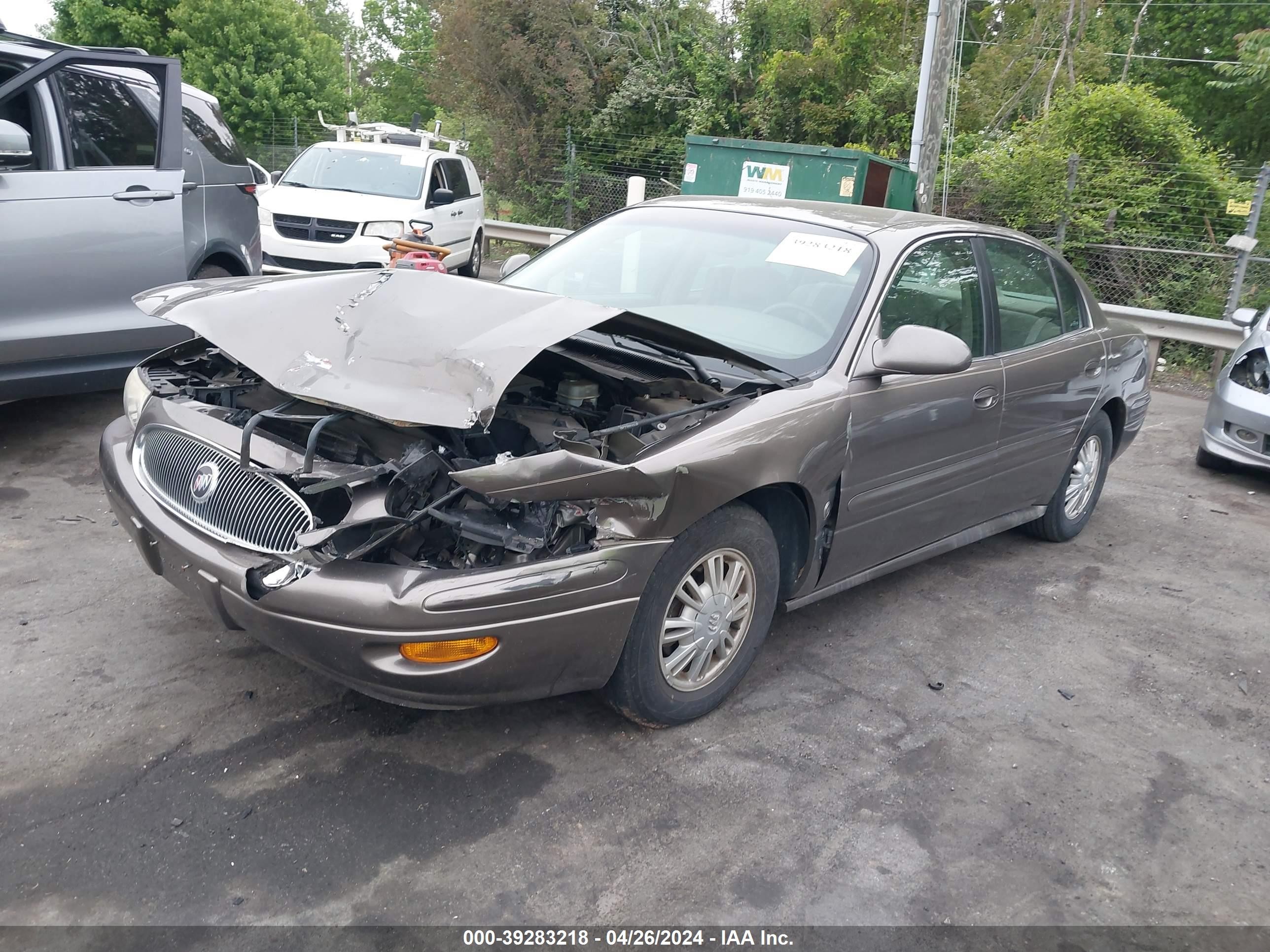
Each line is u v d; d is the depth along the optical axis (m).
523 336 2.94
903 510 3.92
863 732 3.40
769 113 17.00
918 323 3.89
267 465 2.79
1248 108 21.09
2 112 4.96
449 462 2.84
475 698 2.75
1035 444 4.65
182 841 2.60
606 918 2.46
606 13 19.34
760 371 3.38
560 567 2.72
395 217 10.89
